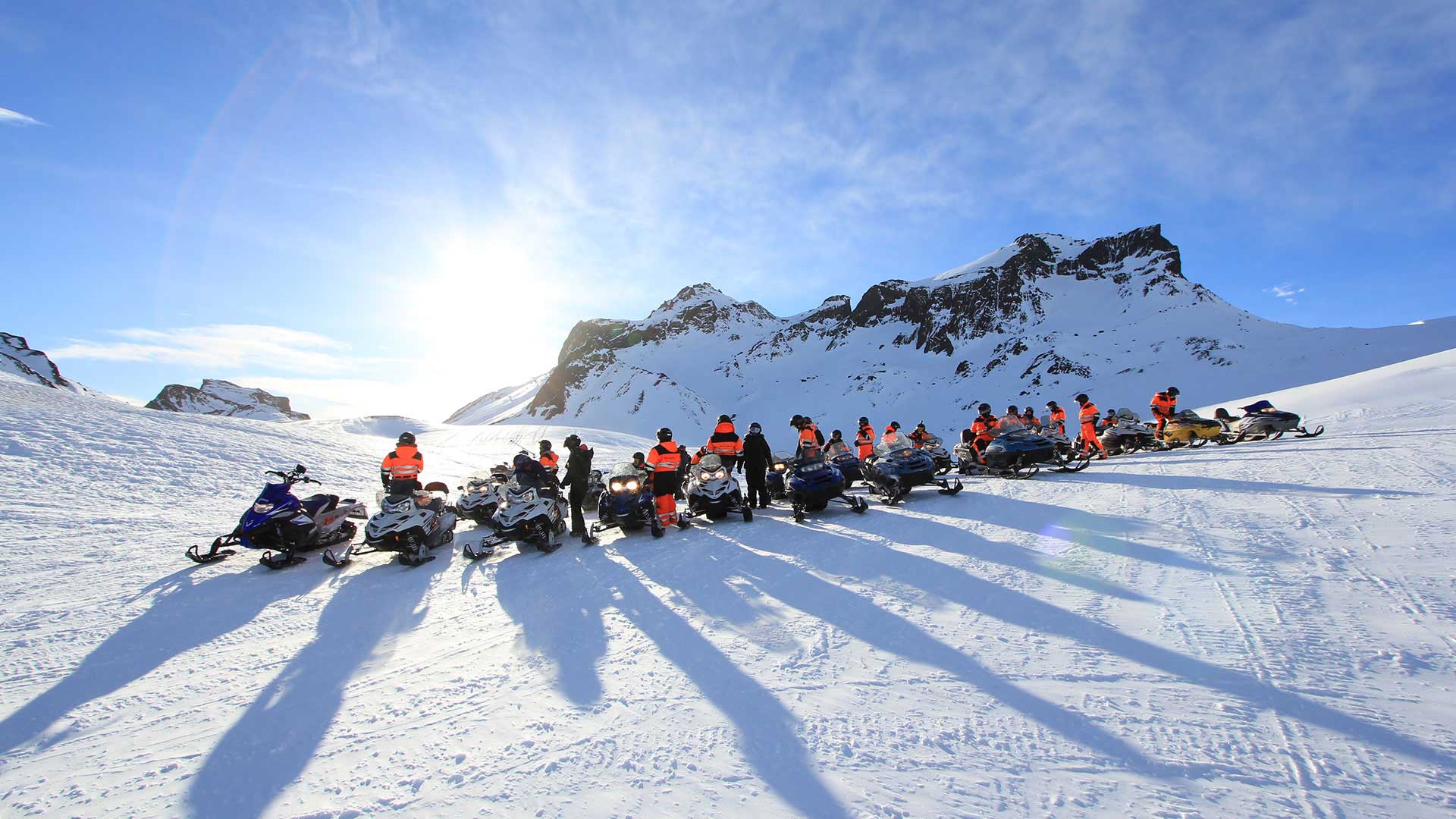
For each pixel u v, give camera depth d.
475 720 3.58
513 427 53.94
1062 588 5.02
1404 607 4.06
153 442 16.81
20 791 3.13
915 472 9.86
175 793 3.04
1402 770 2.55
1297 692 3.20
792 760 2.95
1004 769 2.77
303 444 21.80
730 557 7.10
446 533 8.88
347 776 3.09
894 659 3.98
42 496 11.37
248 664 4.69
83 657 4.89
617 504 9.05
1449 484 7.09
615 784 2.85
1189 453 13.94
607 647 4.57
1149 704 3.21
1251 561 5.22
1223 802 2.45
